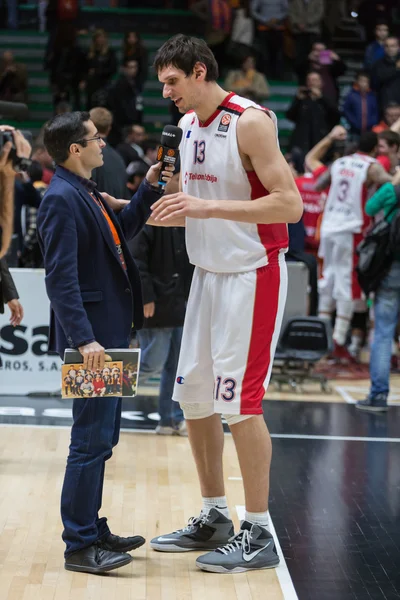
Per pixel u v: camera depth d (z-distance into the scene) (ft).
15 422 23.75
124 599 13.02
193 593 13.34
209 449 15.15
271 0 53.78
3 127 14.69
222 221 13.91
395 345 35.12
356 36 57.93
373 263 26.17
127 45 48.67
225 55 52.39
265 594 13.39
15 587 13.29
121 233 14.33
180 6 61.05
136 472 19.47
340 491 18.89
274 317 14.20
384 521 16.99
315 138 44.60
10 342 27.30
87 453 13.82
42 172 30.76
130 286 14.15
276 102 55.42
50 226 13.42
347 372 32.50
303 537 15.98
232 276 14.12
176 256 22.04
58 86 49.16
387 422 25.43
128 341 14.28
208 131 13.96
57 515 16.48
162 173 14.03
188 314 14.89
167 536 15.16
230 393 14.06
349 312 32.48
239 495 17.90
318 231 35.27
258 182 13.87
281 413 26.18
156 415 25.05
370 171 30.83
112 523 16.14
